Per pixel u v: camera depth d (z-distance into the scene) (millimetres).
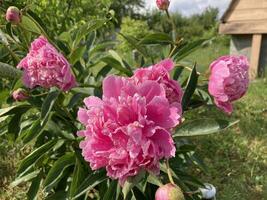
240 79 364
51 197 557
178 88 348
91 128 307
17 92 479
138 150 293
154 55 545
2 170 968
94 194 608
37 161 523
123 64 566
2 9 582
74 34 626
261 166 1062
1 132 594
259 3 2021
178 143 554
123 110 297
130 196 469
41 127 470
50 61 388
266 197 903
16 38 578
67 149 574
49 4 909
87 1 1072
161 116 312
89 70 586
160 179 455
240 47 2182
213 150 1134
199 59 2994
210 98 468
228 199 889
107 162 308
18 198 870
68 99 527
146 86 315
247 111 1459
